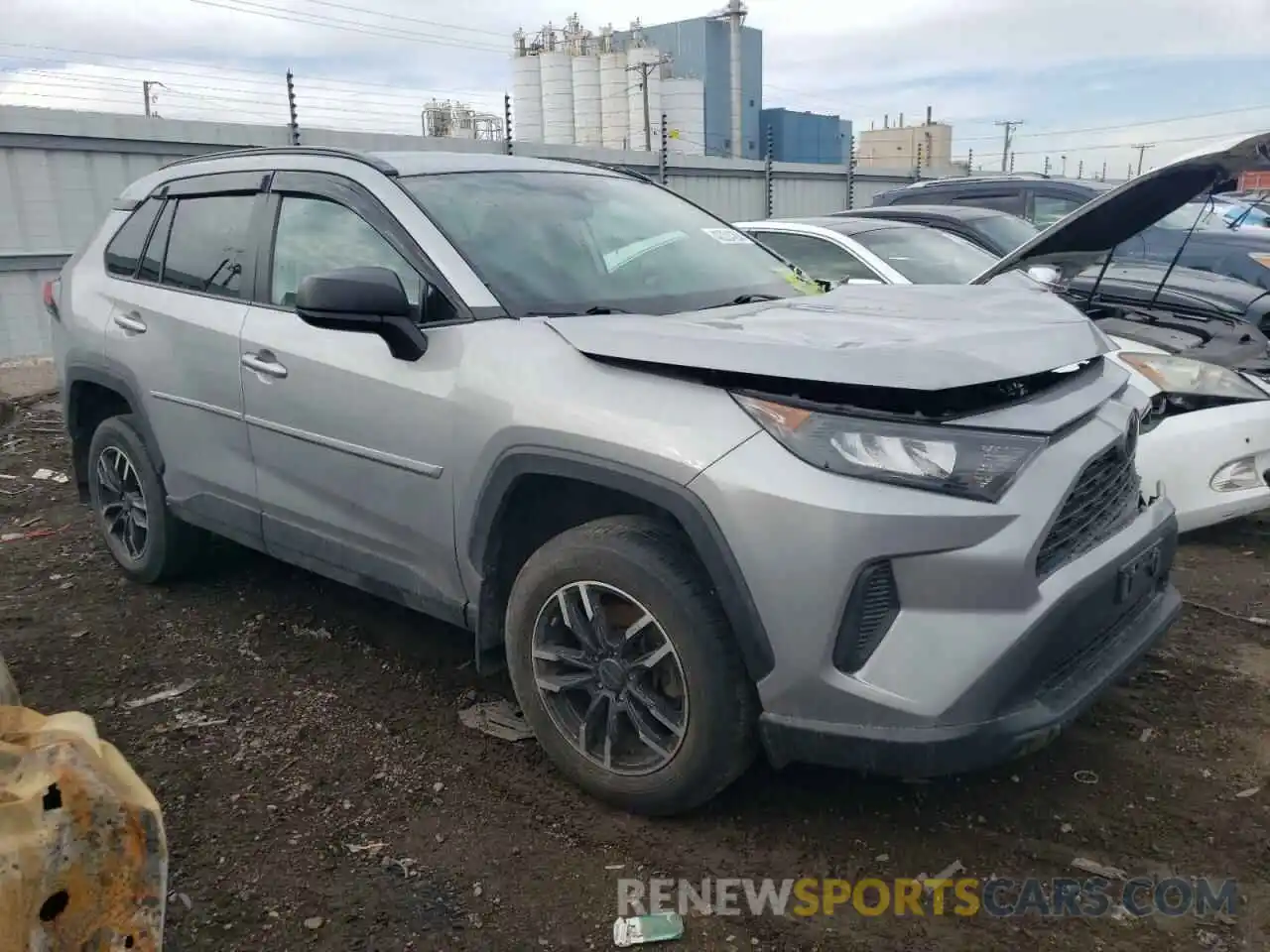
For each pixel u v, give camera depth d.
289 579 4.76
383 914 2.51
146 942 1.40
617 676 2.81
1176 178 4.34
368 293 2.95
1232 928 2.42
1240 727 3.32
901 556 2.36
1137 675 3.68
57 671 3.87
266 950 2.39
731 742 2.63
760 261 4.03
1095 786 3.01
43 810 1.32
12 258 11.00
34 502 6.29
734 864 2.69
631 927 2.45
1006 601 2.38
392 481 3.25
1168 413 4.65
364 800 2.99
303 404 3.49
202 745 3.32
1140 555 2.80
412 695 3.63
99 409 4.88
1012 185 10.12
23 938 1.28
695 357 2.60
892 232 7.03
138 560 4.65
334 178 3.64
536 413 2.79
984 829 2.82
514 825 2.86
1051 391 2.71
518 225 3.48
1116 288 6.19
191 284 4.12
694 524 2.52
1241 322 5.66
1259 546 4.94
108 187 11.76
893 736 2.39
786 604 2.42
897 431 2.39
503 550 3.08
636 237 3.73
